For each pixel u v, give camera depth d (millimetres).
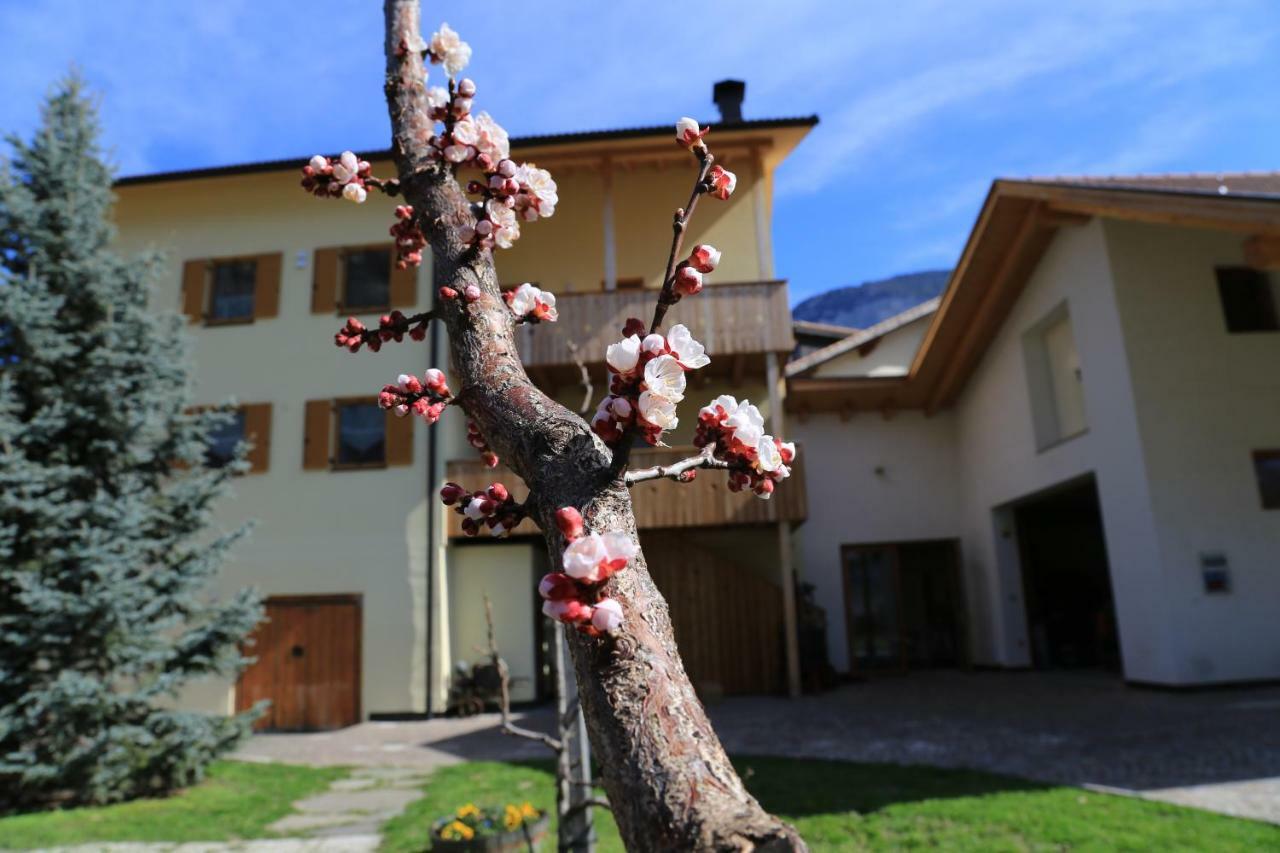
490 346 1059
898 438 16906
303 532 12578
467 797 6672
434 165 1323
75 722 6855
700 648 13094
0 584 7203
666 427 843
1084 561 17953
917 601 16938
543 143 12953
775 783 6637
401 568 12375
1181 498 10953
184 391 8438
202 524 8305
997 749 7867
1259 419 11195
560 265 14219
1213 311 11508
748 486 1033
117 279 8086
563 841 3424
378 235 13516
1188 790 5996
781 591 13320
